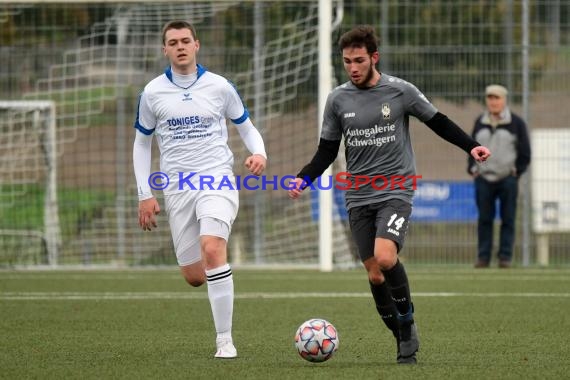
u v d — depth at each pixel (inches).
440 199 2148.1
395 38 2175.2
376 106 918.4
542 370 862.5
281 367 879.1
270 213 2169.0
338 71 2089.1
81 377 823.1
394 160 920.3
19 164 2247.8
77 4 1950.1
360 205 929.5
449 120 925.2
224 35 2212.1
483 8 2245.3
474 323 1213.7
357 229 932.0
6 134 2148.1
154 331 1149.7
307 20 2042.3
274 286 1673.2
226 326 945.5
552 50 2135.8
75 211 2220.7
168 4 1990.7
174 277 1865.2
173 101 955.3
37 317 1278.3
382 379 809.5
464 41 2223.2
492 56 2089.1
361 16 2222.0
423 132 2251.5
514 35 2271.2
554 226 2113.7
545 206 2114.9
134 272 1988.2
